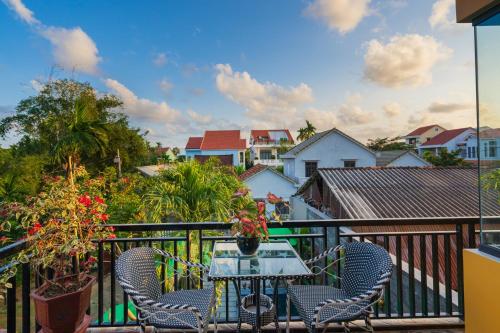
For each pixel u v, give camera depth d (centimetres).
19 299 584
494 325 182
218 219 513
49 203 211
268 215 249
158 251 223
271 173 1880
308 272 184
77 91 1775
